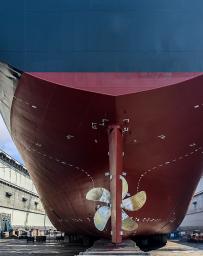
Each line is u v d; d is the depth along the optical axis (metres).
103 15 11.23
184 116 12.11
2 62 11.20
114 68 11.09
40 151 14.42
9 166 48.19
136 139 12.38
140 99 11.03
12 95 12.45
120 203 12.03
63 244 27.56
